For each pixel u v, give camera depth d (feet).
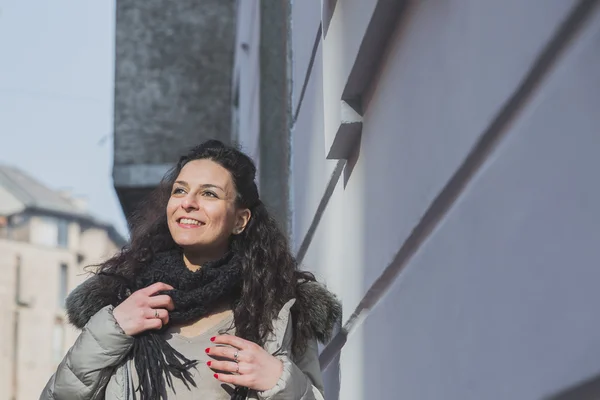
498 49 4.36
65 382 8.21
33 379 151.12
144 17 37.52
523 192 4.01
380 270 7.67
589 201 3.34
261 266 9.02
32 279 152.97
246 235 9.12
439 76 5.59
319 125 11.61
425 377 5.94
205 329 8.69
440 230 5.57
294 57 15.46
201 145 9.24
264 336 8.67
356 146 9.23
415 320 6.25
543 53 3.79
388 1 6.73
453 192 5.45
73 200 174.19
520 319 4.04
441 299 5.52
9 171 161.27
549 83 3.77
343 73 8.63
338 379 10.12
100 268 9.18
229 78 37.22
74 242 159.33
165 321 8.42
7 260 149.69
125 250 9.21
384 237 7.48
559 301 3.60
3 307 147.64
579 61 3.45
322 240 12.04
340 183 10.32
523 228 4.00
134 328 8.21
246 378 7.90
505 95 4.25
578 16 3.53
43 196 158.92
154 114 36.52
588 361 3.37
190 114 36.78
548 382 3.71
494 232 4.42
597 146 3.29
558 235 3.61
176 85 37.01
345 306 9.72
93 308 8.77
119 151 36.04
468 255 4.90
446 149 5.38
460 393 5.06
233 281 8.73
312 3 12.14
